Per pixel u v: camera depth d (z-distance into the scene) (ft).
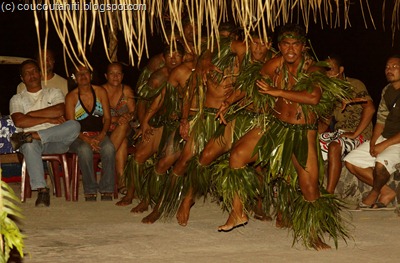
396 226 20.20
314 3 9.36
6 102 42.78
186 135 19.47
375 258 16.63
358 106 23.80
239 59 18.42
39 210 22.79
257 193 17.88
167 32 18.71
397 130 22.20
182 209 20.13
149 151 21.76
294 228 17.37
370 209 22.29
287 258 16.60
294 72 16.76
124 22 7.64
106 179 24.39
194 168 19.39
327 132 23.62
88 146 24.21
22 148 23.49
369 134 24.17
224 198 17.75
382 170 21.83
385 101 22.31
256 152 17.33
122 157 24.99
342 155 23.18
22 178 24.16
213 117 19.03
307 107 16.74
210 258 16.62
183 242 18.31
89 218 21.50
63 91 25.29
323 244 17.43
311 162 16.97
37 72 24.35
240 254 17.02
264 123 17.25
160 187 21.02
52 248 17.62
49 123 24.21
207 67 18.69
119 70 24.86
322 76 16.56
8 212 8.12
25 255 16.89
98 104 24.54
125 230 19.72
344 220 21.02
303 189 17.13
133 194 23.54
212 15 8.24
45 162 25.86
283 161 17.01
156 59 22.11
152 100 21.27
